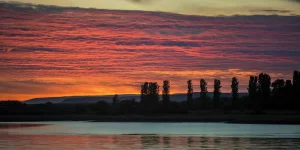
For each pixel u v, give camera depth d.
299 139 121.25
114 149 98.06
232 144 107.38
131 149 97.62
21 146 105.19
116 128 195.62
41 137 135.12
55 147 102.69
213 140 119.44
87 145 106.88
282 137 129.00
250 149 96.19
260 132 152.50
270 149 95.88
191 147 100.88
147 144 108.81
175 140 120.56
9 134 150.50
